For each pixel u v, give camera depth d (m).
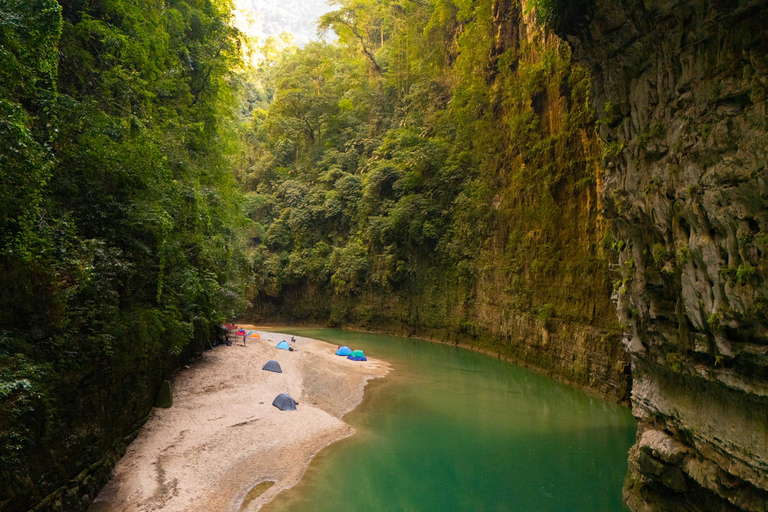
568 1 11.48
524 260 29.34
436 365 29.66
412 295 42.94
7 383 8.01
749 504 8.47
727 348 8.60
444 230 39.50
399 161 45.22
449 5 43.66
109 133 13.45
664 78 10.22
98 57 15.35
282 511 12.02
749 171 7.89
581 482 13.73
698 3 8.97
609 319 21.78
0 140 8.09
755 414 8.34
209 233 24.62
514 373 27.20
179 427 15.92
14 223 9.12
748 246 7.97
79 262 10.68
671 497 10.66
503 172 33.19
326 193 52.00
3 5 8.80
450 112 41.09
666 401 11.09
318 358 30.19
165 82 19.50
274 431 16.83
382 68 58.16
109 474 12.26
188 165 20.77
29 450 9.02
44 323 9.91
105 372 12.24
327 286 50.72
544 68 27.08
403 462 15.14
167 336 17.42
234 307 28.86
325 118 58.56
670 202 9.88
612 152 12.21
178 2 23.75
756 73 7.87
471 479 14.00
